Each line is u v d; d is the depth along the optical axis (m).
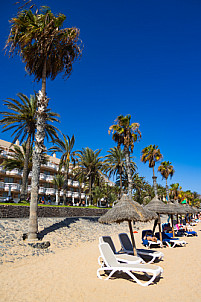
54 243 11.12
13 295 4.74
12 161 32.44
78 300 4.57
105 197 55.38
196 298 4.71
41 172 43.56
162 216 48.09
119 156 31.81
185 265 7.69
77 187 52.12
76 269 7.05
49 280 5.85
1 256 7.75
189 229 17.53
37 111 12.82
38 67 14.60
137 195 47.94
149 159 33.94
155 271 5.40
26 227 12.11
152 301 4.55
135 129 24.70
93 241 13.67
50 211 18.19
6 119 20.36
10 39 12.80
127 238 8.92
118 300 4.60
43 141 12.69
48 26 12.71
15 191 34.31
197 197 88.75
